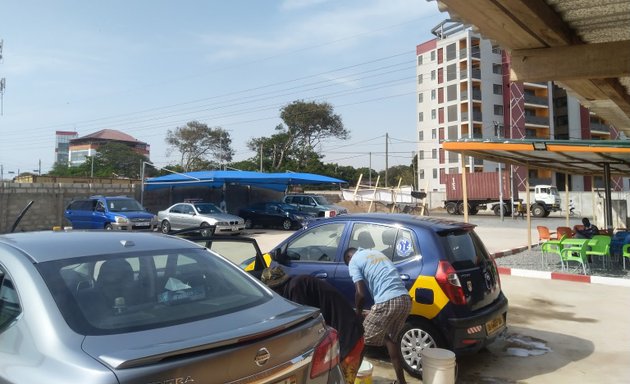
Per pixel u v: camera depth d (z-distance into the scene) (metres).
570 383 4.88
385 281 4.61
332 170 69.38
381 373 5.16
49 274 2.61
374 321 4.55
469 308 4.90
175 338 2.28
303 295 4.07
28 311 2.40
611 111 10.41
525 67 6.49
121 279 2.79
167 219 22.47
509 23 5.55
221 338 2.23
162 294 2.80
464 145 11.51
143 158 73.31
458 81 64.19
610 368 5.29
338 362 2.89
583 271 11.14
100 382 1.92
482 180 39.97
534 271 10.88
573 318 7.38
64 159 122.81
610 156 11.91
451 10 5.54
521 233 22.36
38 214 23.39
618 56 6.01
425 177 69.50
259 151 63.12
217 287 3.02
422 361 4.45
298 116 62.50
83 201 20.66
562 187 62.88
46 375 2.04
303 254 6.08
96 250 2.98
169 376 2.04
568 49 6.24
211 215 21.53
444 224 5.44
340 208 26.62
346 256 5.04
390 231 5.47
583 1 5.29
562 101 67.56
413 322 5.05
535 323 7.10
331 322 4.02
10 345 2.32
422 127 70.12
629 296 8.84
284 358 2.46
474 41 63.84
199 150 64.44
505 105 64.56
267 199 32.62
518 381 4.95
